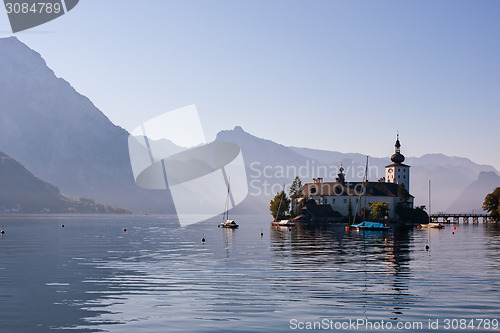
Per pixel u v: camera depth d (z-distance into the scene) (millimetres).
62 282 49812
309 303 39469
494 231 169625
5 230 174625
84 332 32344
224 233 155375
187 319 34906
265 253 80375
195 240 118500
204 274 54906
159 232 165750
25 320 35156
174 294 43188
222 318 35094
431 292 43906
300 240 115562
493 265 63062
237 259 70688
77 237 133250
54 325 33906
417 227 199375
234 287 46344
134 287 46688
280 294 43000
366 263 65250
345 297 41750
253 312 36750
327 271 57094
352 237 128500
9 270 59219
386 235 138625
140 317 35531
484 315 36000
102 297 42125
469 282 49281
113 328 33000
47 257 74875
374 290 44812
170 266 62594
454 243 105750
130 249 90062
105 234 150375
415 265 63000
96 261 69062
